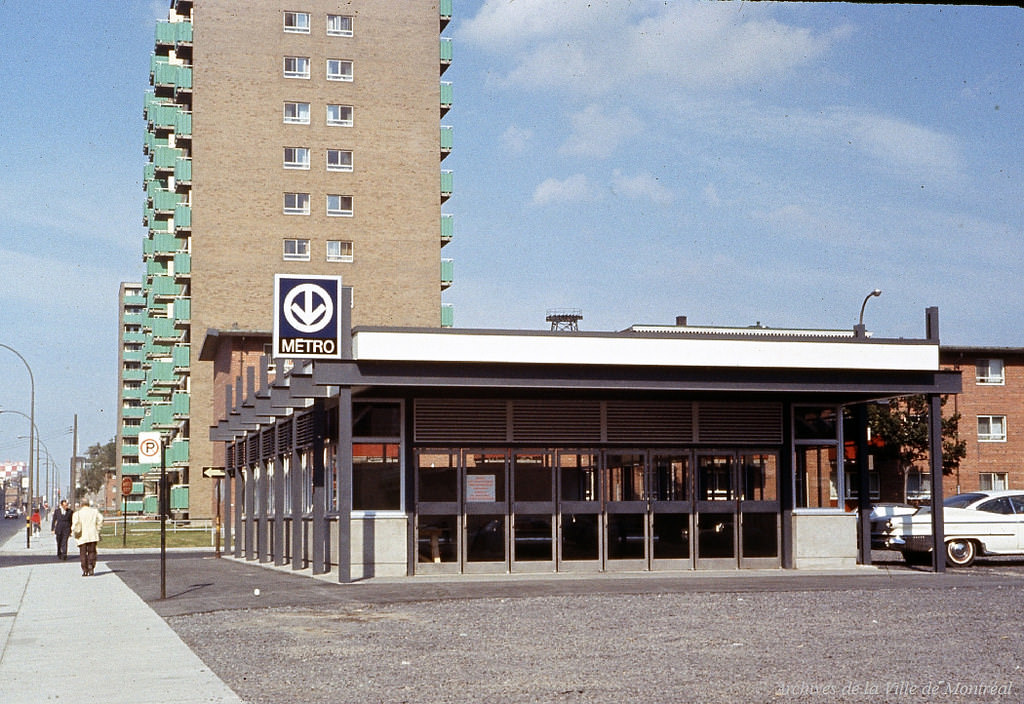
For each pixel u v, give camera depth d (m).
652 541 24.91
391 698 10.02
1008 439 57.25
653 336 22.94
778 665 11.63
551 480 24.53
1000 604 17.58
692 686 10.38
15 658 13.16
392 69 76.75
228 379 66.00
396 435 23.95
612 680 10.80
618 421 24.94
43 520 142.50
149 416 95.94
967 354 57.06
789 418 25.81
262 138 74.06
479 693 10.18
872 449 29.28
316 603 18.50
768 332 55.06
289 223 74.00
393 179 76.12
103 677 11.54
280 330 21.45
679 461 25.20
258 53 74.50
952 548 26.47
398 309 75.62
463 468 24.16
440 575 23.75
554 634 14.30
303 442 27.77
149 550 44.50
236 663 12.34
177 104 80.25
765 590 19.98
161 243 80.94
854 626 14.91
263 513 32.03
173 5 79.62
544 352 22.41
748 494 25.53
